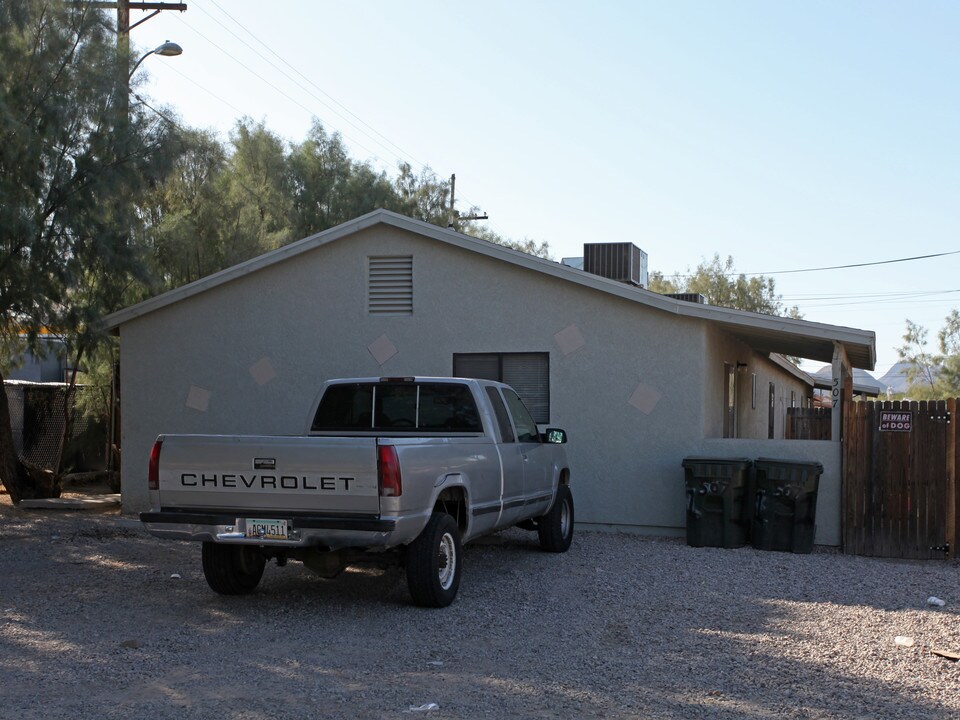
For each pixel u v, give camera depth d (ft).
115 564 34.01
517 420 34.09
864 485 36.73
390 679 20.12
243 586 28.58
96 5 46.01
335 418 32.50
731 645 23.07
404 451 24.88
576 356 42.32
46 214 42.70
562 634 24.12
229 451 25.72
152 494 26.61
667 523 40.88
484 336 43.68
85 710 18.01
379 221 44.29
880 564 34.78
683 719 17.66
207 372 46.96
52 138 42.27
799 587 30.42
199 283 46.57
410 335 44.62
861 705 18.51
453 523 27.76
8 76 42.14
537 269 42.34
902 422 36.37
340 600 28.09
